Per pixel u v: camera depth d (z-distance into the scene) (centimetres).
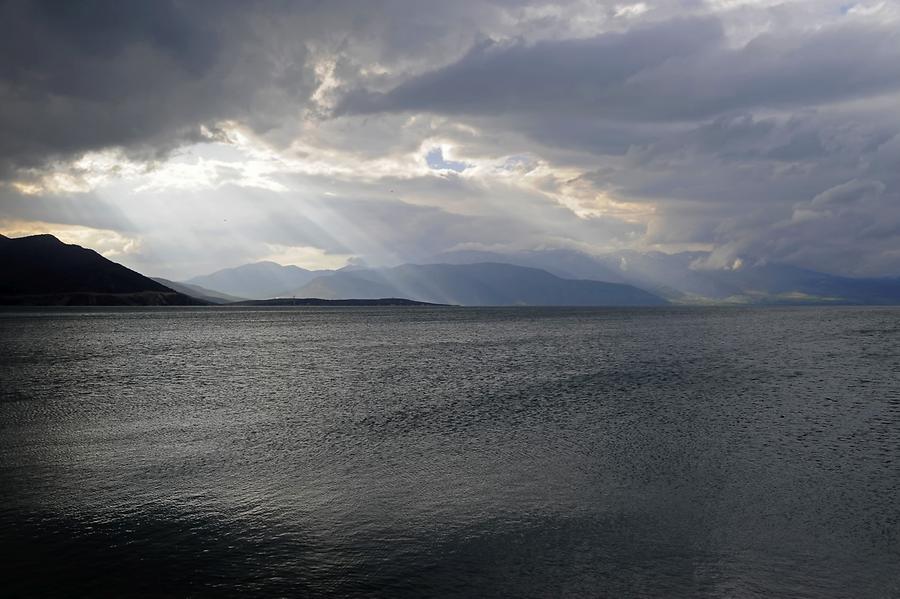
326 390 3912
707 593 1253
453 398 3569
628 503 1756
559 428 2728
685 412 3097
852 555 1419
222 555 1436
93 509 1734
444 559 1407
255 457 2272
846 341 8275
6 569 1366
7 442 2519
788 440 2489
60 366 5288
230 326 12888
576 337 9369
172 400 3550
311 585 1300
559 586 1284
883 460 2191
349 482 1962
